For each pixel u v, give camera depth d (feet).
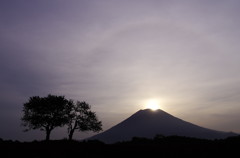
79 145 147.74
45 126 211.00
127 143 173.99
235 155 126.52
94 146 147.13
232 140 163.22
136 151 136.87
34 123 206.39
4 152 123.44
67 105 221.87
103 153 130.72
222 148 142.00
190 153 132.36
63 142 155.84
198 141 176.45
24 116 211.20
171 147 148.87
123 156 126.31
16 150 128.77
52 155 120.78
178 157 124.36
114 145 154.81
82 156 121.70
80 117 224.12
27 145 141.79
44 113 211.82
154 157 124.88
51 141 159.94
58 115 215.31
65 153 125.49
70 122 220.64
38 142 154.81
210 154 129.59
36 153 123.85
